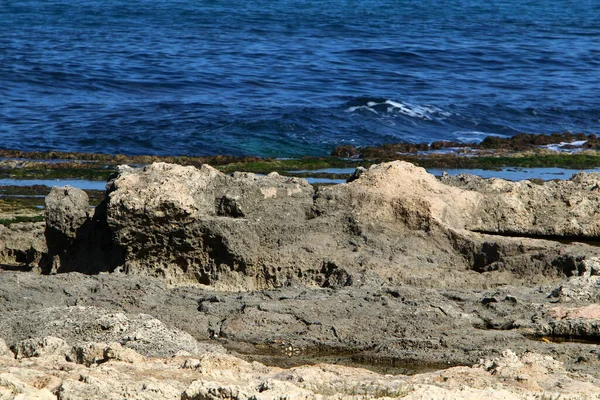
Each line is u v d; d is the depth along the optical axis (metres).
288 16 157.50
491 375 21.86
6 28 134.25
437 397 18.89
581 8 190.00
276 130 77.88
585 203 36.25
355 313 28.28
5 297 29.42
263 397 18.36
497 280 31.62
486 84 101.38
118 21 145.88
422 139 78.75
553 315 27.92
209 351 25.42
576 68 114.31
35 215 49.28
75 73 100.06
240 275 32.69
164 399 19.12
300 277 32.47
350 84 98.69
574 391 20.67
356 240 33.38
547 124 85.06
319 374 21.59
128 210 32.25
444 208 34.38
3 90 92.50
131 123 79.94
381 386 20.27
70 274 31.25
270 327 27.91
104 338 25.55
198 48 119.81
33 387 19.38
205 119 80.94
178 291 30.84
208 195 33.94
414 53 118.94
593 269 31.08
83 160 67.38
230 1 179.12
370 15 163.75
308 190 35.31
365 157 68.75
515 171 63.78
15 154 68.00
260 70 105.56
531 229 35.56
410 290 29.83
